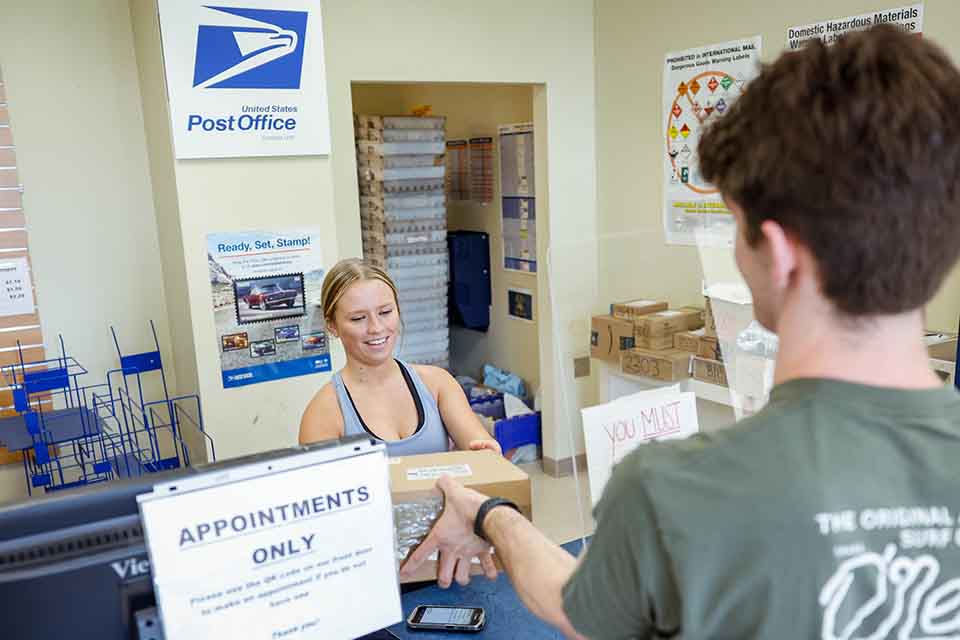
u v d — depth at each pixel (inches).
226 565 31.6
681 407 52.6
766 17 119.3
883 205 21.8
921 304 23.5
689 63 133.1
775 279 24.8
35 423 98.0
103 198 114.7
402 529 45.8
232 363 107.0
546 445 145.3
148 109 111.8
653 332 53.9
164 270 118.9
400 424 76.7
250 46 101.7
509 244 181.8
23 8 105.8
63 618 30.8
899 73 22.4
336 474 33.6
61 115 110.3
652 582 24.4
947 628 23.1
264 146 105.0
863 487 22.7
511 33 143.3
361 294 73.3
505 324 188.4
